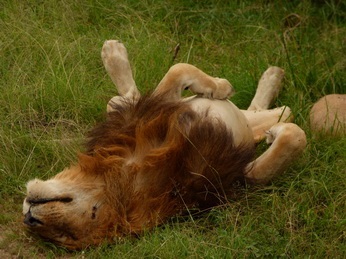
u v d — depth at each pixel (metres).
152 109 13.87
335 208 13.71
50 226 12.21
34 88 16.52
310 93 17.44
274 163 14.12
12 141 15.00
